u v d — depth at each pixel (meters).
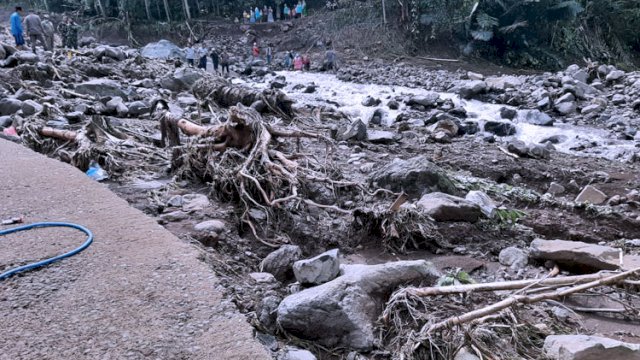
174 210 5.04
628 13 27.45
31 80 10.98
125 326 2.73
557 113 13.77
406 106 14.20
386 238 5.08
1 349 2.53
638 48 29.42
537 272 4.68
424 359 3.17
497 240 5.38
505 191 6.97
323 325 3.25
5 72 10.71
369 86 18.14
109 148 6.53
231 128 5.80
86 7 29.83
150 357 2.51
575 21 26.33
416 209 5.32
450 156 8.93
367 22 26.78
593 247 4.63
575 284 3.93
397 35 25.94
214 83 12.12
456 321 3.19
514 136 11.90
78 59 13.72
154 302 2.96
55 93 10.41
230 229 4.80
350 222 5.35
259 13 30.73
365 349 3.21
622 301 4.08
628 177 8.33
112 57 15.68
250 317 3.29
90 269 3.28
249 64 23.91
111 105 9.56
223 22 30.92
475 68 23.38
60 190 4.66
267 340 3.14
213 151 5.83
